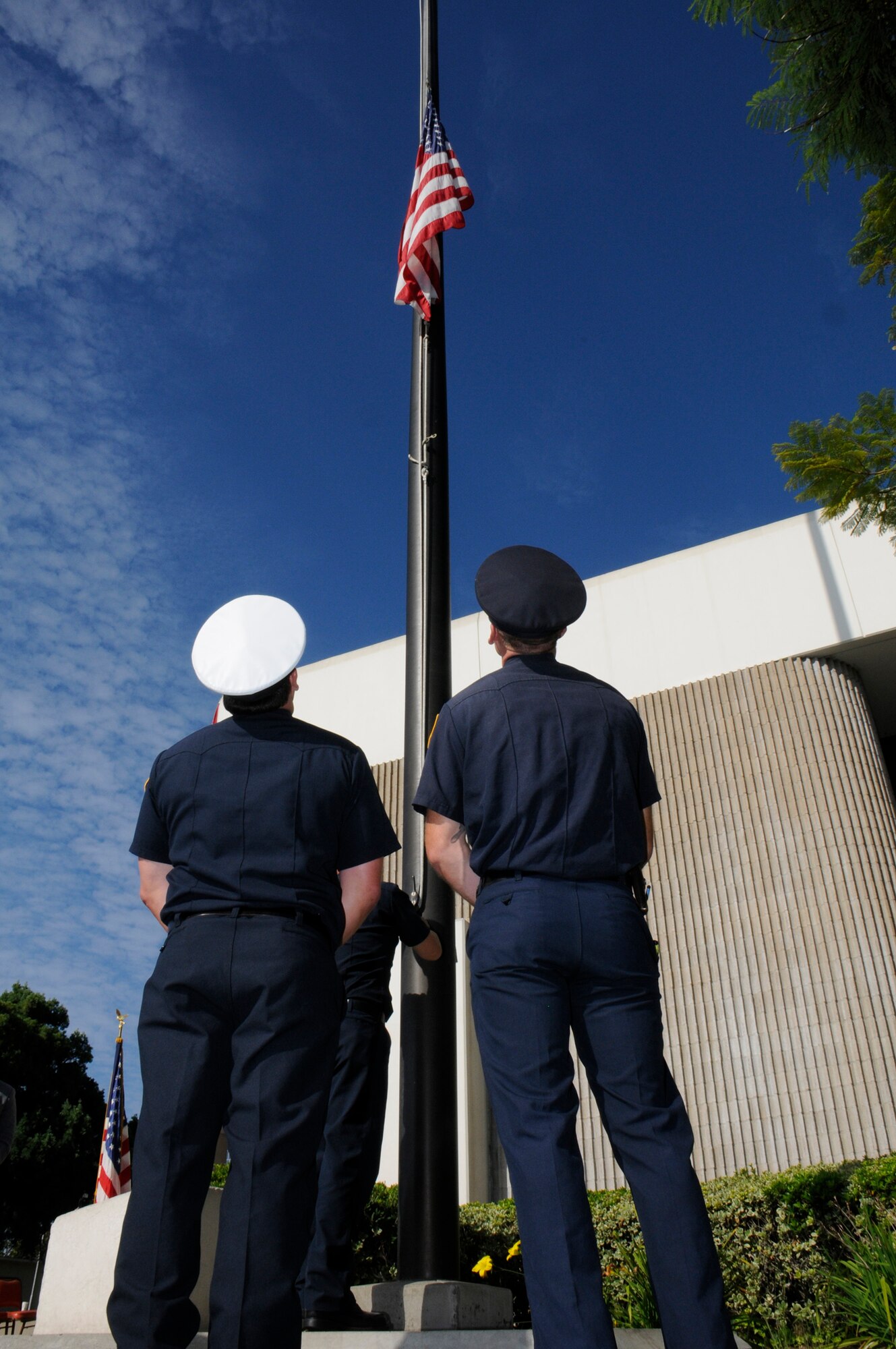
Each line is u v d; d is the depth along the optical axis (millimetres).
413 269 4570
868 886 8195
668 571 10539
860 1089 7371
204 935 1681
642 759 1951
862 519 4621
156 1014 1651
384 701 11328
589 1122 7777
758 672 9562
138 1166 1557
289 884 1754
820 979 7930
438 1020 3033
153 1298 1458
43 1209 20969
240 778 1843
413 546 3953
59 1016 23672
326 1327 2350
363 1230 4320
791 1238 4387
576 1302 1376
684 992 8398
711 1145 7715
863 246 4602
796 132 4473
